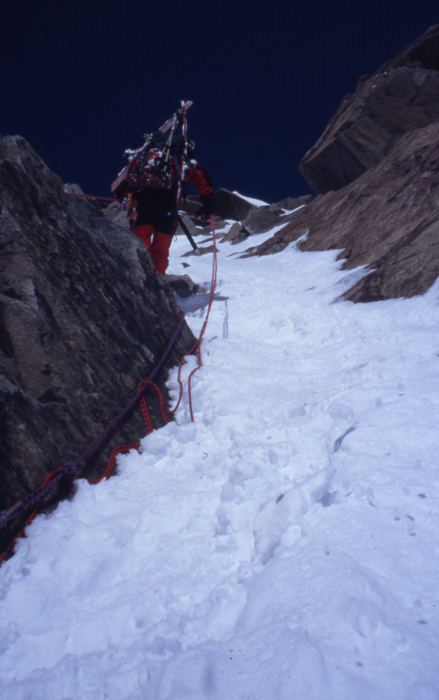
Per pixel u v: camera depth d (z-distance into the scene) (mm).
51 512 2141
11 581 1835
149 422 2928
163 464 2609
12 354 2451
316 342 4023
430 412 2375
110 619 1634
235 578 1729
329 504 1952
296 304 4965
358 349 3566
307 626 1386
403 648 1293
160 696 1298
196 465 2549
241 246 10930
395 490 1910
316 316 4465
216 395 3234
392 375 2939
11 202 2703
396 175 6883
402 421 2357
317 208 9594
